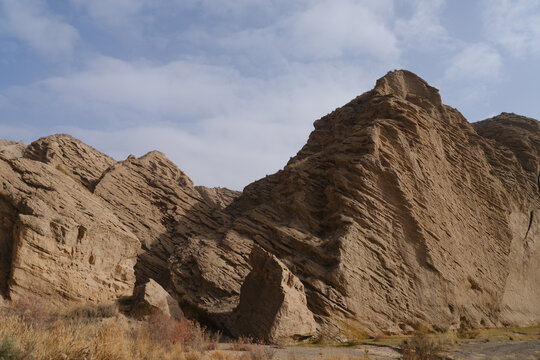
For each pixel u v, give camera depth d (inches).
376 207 1274.6
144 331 618.8
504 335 1235.2
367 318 1097.4
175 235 1499.8
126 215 1492.4
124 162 1681.8
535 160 2118.6
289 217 1370.6
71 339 416.8
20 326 413.7
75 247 893.2
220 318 1019.3
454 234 1454.2
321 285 1087.0
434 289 1268.5
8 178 907.4
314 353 765.3
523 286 1796.3
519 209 1879.9
